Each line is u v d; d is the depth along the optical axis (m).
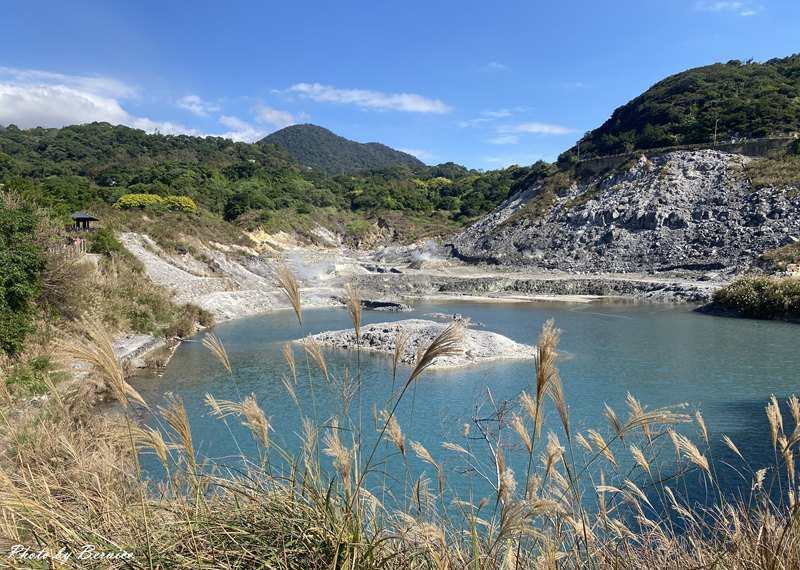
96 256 38.12
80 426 5.56
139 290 36.19
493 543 3.14
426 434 13.66
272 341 32.72
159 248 53.75
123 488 3.66
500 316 41.97
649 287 51.53
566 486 3.71
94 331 2.92
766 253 51.56
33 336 18.34
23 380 11.86
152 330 32.09
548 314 42.53
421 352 3.37
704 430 4.10
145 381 22.67
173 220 65.31
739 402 18.53
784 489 9.81
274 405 17.81
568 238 69.44
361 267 69.75
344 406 4.00
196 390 20.92
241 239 69.69
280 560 2.81
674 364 24.69
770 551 3.10
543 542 3.24
